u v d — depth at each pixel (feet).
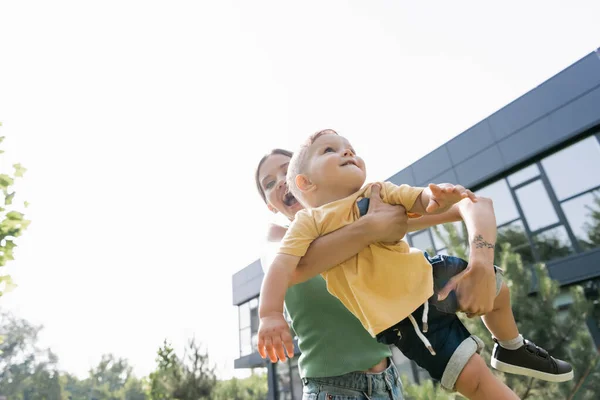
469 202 3.96
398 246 4.11
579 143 30.78
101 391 187.01
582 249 28.96
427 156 40.57
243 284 66.49
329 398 4.12
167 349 65.51
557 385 14.78
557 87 32.48
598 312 23.80
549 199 31.63
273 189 6.93
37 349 162.09
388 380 4.30
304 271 3.94
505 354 4.75
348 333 4.41
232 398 57.11
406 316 3.81
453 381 3.79
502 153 34.81
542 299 16.90
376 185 4.42
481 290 3.32
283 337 3.41
